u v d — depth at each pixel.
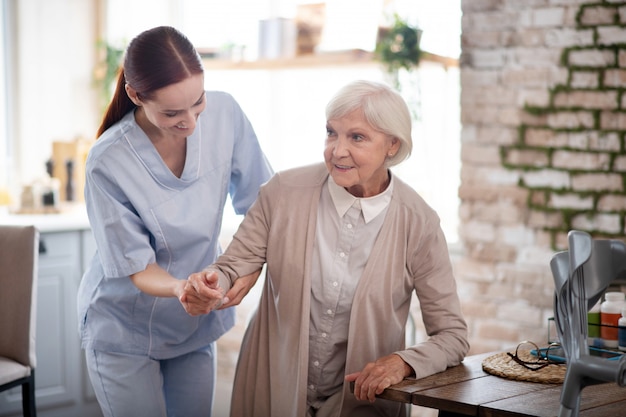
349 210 2.06
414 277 2.12
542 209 3.34
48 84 4.49
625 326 2.10
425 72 3.73
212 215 2.34
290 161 4.33
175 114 2.04
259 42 4.18
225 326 2.51
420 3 3.70
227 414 4.11
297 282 2.07
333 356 2.09
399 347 2.13
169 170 2.25
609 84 3.18
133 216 2.21
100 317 2.38
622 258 1.62
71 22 4.56
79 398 3.77
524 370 1.97
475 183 3.48
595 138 3.22
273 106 4.35
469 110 3.46
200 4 4.53
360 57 3.79
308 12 4.03
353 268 2.06
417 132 3.77
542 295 3.36
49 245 3.64
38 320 3.62
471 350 3.53
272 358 2.13
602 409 1.74
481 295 3.49
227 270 2.11
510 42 3.36
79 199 4.38
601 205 3.23
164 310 2.36
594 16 3.19
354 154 1.95
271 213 2.13
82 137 4.46
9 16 4.38
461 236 3.52
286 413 2.09
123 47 4.59
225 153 2.36
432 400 1.80
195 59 2.03
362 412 2.07
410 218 2.08
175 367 2.49
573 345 1.53
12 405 3.57
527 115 3.34
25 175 4.43
